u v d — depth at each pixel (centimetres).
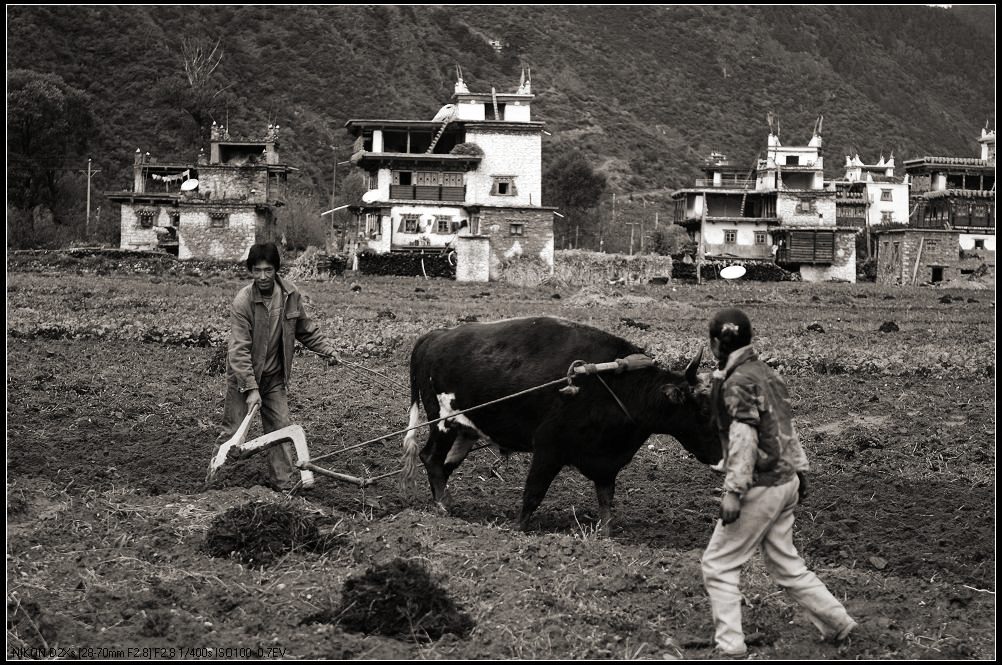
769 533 700
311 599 751
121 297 3444
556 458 970
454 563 816
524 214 6291
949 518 1053
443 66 13975
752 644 714
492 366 998
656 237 9125
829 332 2906
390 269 6197
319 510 941
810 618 718
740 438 675
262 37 12338
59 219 7919
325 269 5656
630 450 973
